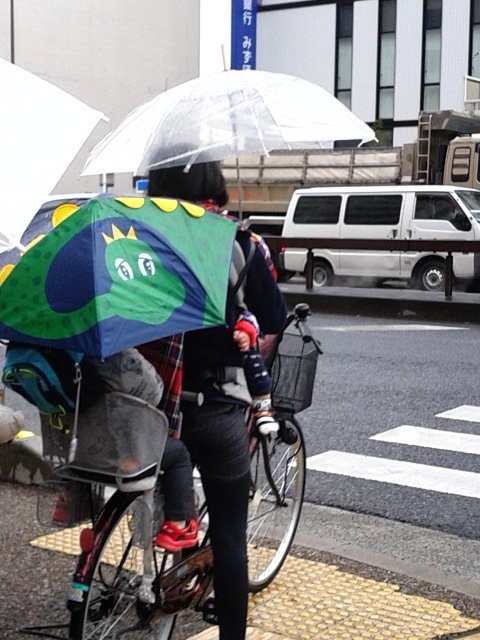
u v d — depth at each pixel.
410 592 4.10
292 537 4.30
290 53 40.53
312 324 13.92
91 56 26.20
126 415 2.73
